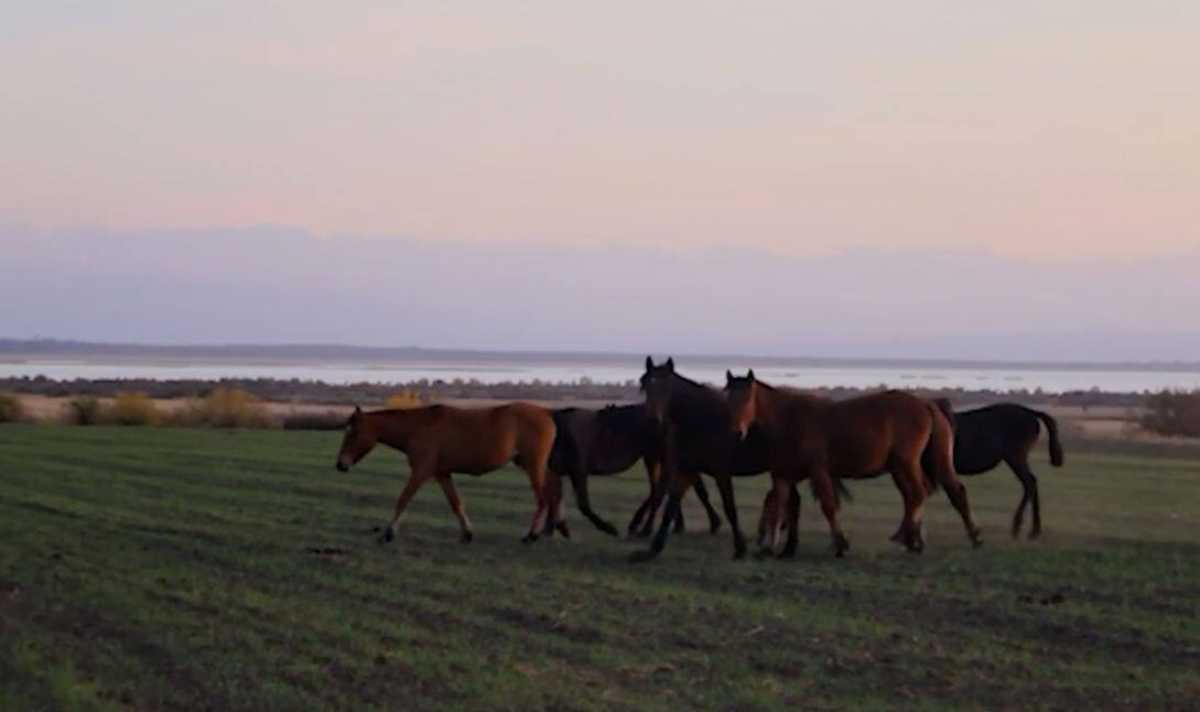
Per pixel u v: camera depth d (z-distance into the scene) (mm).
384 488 30531
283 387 119375
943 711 10883
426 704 10906
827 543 21438
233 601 15578
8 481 31641
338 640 13359
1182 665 12586
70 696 11109
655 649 13031
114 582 16953
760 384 19781
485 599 15734
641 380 19922
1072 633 13969
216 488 30344
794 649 13094
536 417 21578
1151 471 37781
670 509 19625
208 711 10828
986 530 23406
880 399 20062
